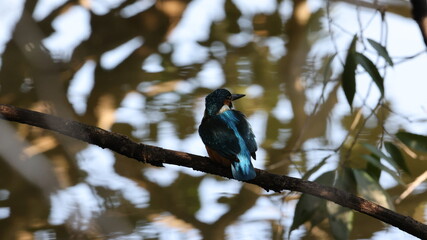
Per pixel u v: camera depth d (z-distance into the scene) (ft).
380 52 25.82
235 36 50.01
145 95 48.39
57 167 40.19
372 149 26.05
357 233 37.01
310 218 27.17
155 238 39.17
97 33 48.73
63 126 20.44
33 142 41.22
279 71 49.42
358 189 26.30
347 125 44.55
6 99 44.47
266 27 50.29
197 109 47.73
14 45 43.11
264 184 20.83
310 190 20.33
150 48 49.75
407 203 39.88
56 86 42.75
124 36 49.34
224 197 40.24
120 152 20.92
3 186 39.29
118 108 47.73
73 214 37.99
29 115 20.10
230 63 49.96
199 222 40.06
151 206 40.34
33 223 38.52
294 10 49.75
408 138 26.45
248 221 39.27
